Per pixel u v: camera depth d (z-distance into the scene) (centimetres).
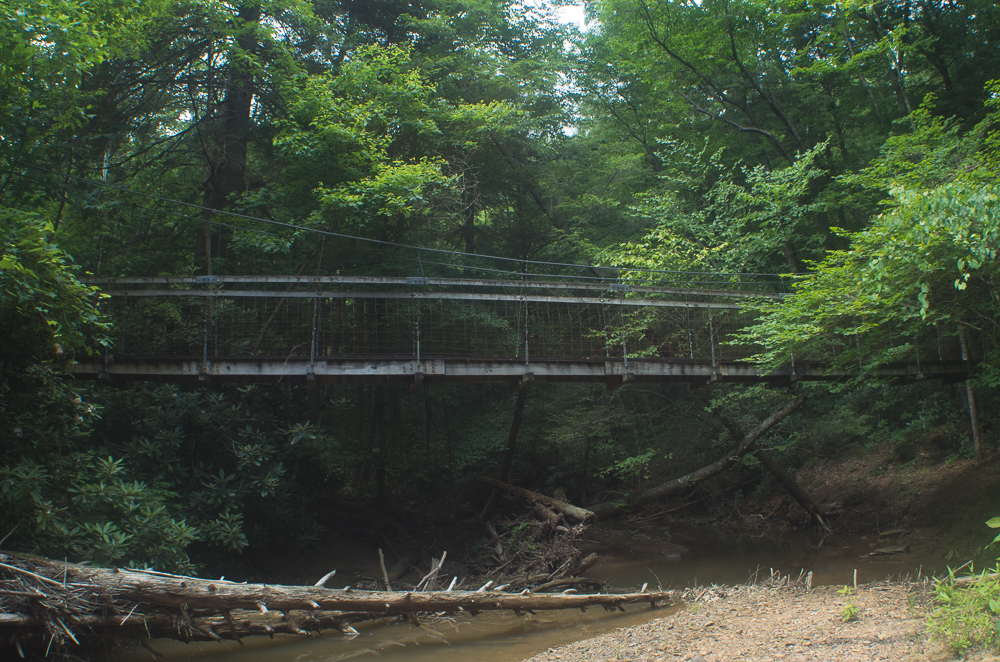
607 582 1149
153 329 1298
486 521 1514
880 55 1591
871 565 1090
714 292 1222
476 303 1577
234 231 1303
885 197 1512
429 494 1645
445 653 709
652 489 1680
